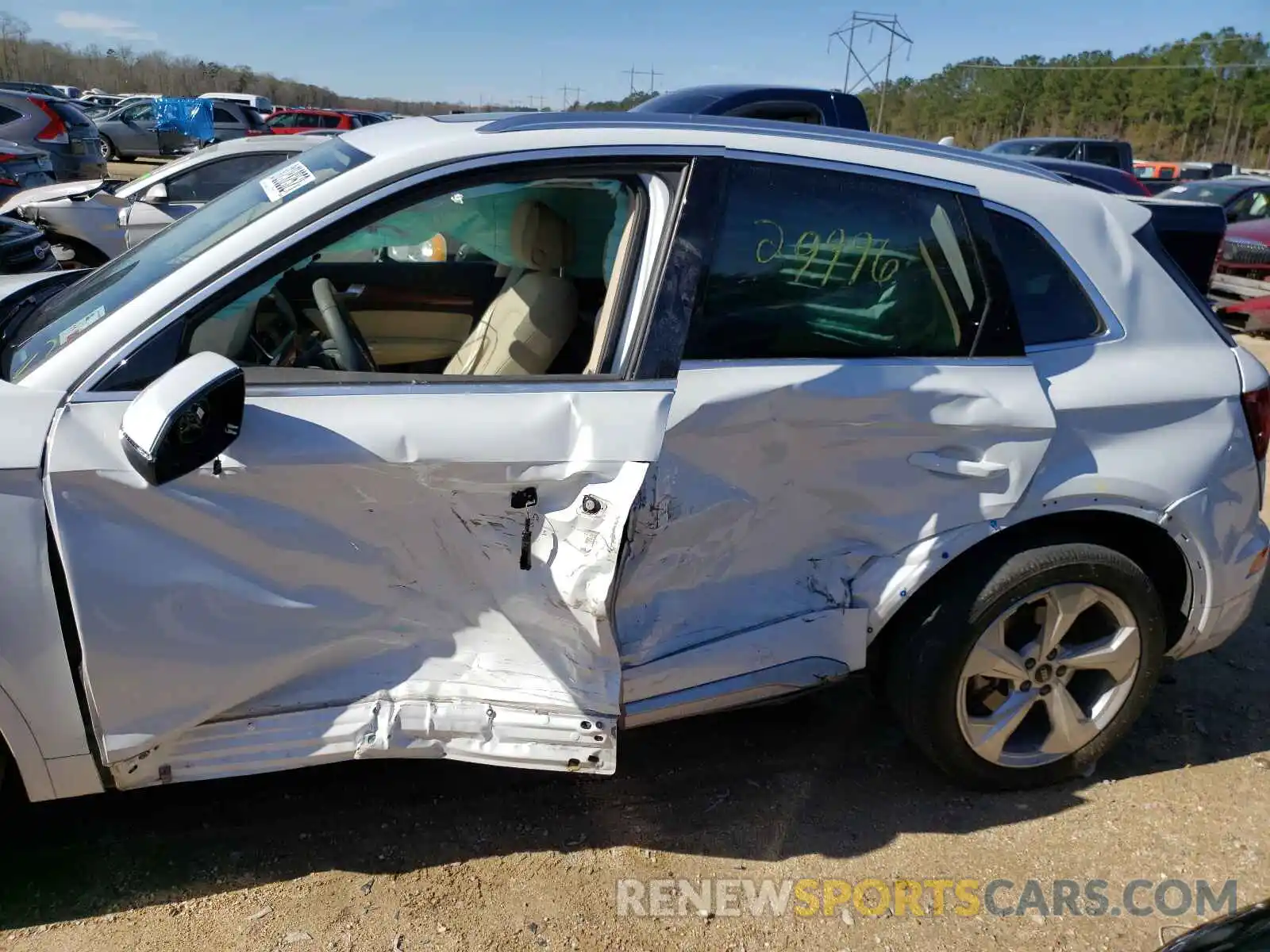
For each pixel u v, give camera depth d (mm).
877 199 2461
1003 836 2643
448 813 2631
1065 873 2514
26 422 1933
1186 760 2998
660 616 2369
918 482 2463
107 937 2172
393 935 2221
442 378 2158
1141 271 2738
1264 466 2809
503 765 2275
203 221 2418
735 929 2293
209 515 1996
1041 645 2645
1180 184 14141
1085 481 2543
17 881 2316
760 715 3170
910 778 2875
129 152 24719
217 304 2088
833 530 2488
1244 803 2793
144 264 2340
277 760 2186
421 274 2762
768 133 2459
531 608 2236
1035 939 2297
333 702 2230
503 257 2543
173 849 2445
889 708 2764
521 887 2385
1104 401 2553
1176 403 2633
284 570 2100
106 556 1941
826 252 2402
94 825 2512
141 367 2027
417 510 2121
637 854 2518
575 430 2133
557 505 2133
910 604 2615
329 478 2037
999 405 2451
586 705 2299
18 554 1910
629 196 2334
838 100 6547
